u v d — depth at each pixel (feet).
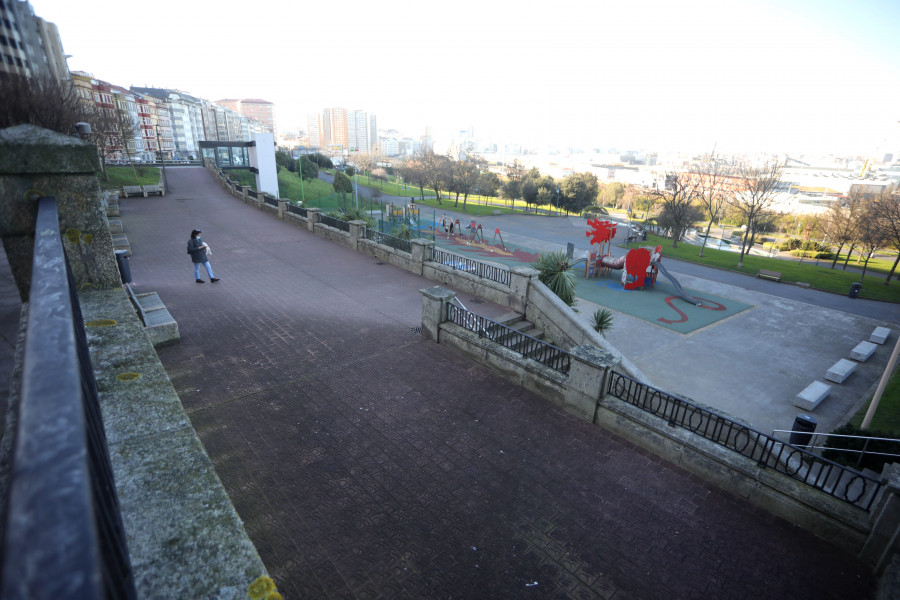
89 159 15.29
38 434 3.58
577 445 25.23
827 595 17.72
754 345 81.71
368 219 101.65
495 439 25.34
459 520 19.92
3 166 13.89
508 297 44.62
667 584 17.71
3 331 17.75
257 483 21.16
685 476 23.39
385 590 16.78
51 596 2.02
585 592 17.21
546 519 20.27
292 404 27.12
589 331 38.42
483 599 16.70
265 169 157.07
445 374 31.60
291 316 39.22
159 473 8.86
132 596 5.57
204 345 33.14
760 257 180.55
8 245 14.37
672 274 134.10
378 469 22.49
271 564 17.46
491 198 374.43
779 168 189.26
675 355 76.13
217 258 56.18
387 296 45.65
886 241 150.41
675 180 189.57
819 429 56.13
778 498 21.12
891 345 84.17
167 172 159.12
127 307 15.23
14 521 2.64
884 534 18.29
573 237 182.29
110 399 10.57
